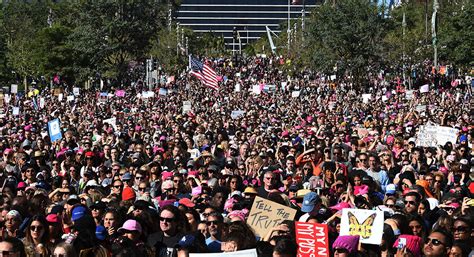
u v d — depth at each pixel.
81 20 126.50
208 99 74.62
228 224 14.72
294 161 24.88
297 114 52.81
